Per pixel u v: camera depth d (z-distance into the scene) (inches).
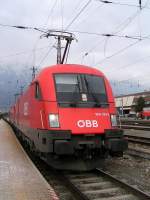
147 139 876.0
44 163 597.9
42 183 372.8
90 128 479.2
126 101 4192.9
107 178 460.4
